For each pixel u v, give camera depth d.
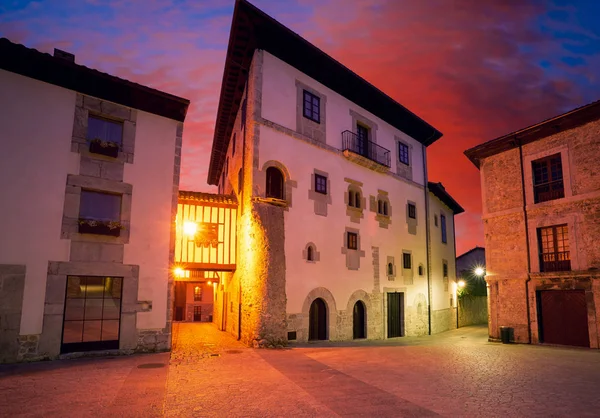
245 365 9.09
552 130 14.37
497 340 15.05
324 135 15.74
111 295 10.33
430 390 6.84
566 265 13.65
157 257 11.02
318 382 7.41
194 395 6.46
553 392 6.76
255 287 12.45
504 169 15.79
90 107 10.54
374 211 17.62
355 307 16.16
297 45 14.39
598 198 12.95
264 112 13.66
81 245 9.93
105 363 9.02
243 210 13.98
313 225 14.59
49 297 9.37
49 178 9.70
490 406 5.91
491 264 15.67
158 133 11.58
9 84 9.49
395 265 18.39
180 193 14.88
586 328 12.89
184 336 15.20
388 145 19.33
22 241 9.18
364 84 17.03
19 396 6.26
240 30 13.38
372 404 5.99
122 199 10.72
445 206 26.00
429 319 20.38
